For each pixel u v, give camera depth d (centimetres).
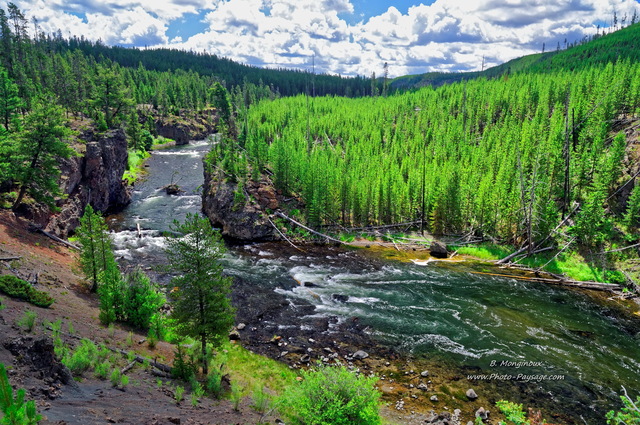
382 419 2369
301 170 8500
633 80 10531
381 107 18375
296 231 7394
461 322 3919
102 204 7550
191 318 2297
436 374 2981
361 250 6731
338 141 14875
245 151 9806
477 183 8200
